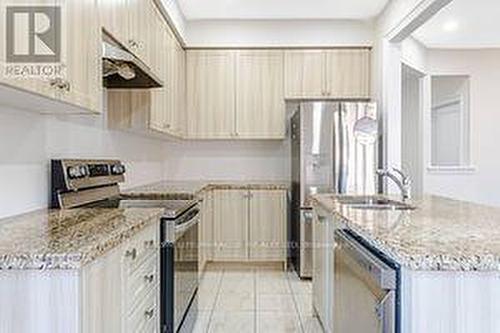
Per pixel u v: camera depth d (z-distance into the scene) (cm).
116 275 184
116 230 185
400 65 496
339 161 501
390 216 231
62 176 273
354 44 560
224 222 552
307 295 455
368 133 502
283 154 600
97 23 248
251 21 563
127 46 312
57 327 143
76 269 142
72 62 210
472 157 662
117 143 408
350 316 215
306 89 566
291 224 549
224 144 603
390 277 158
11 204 233
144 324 235
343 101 558
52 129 279
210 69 570
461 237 169
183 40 543
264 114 569
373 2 490
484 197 662
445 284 143
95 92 246
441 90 725
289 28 562
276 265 557
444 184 655
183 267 315
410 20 417
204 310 409
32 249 148
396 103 495
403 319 153
